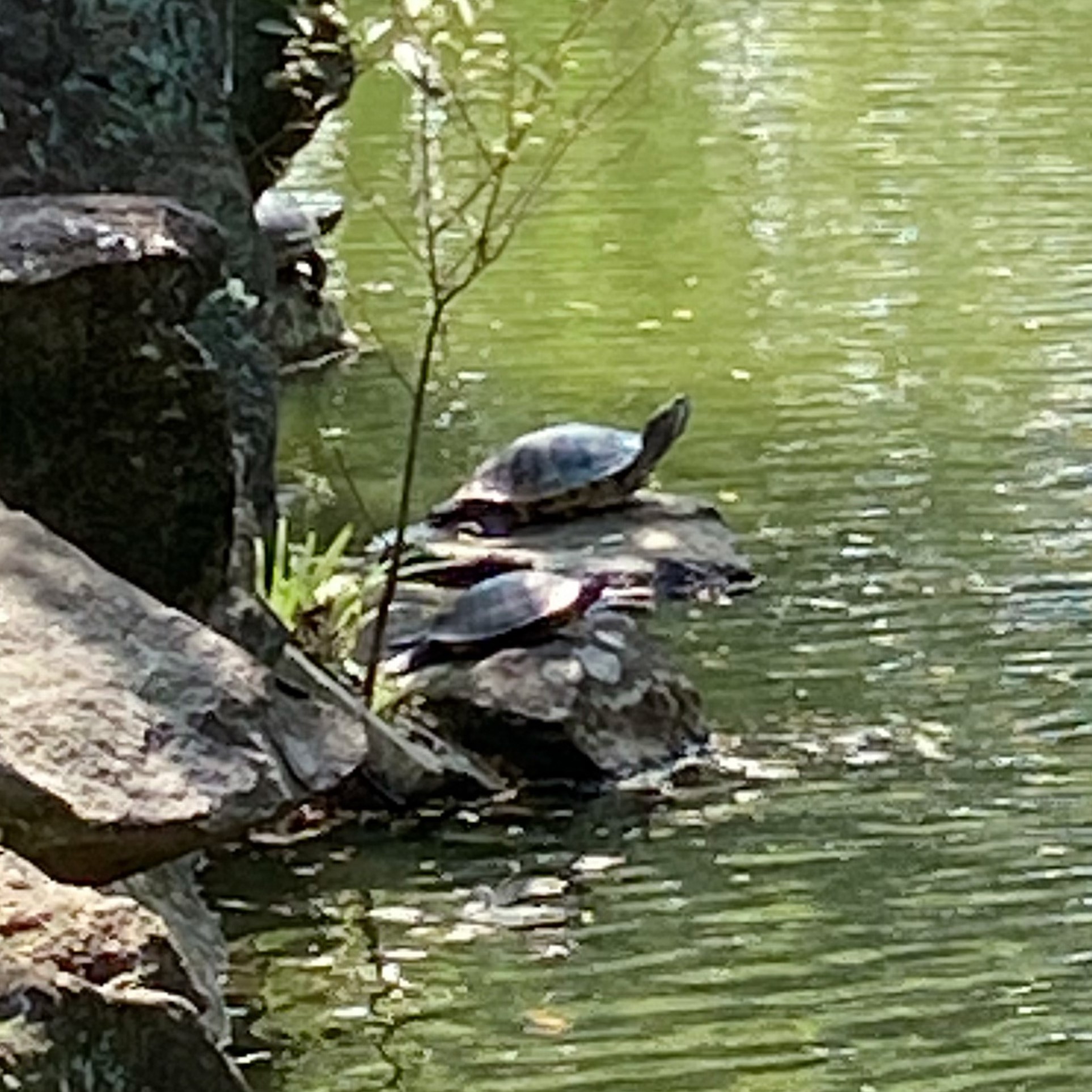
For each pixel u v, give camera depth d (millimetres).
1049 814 6395
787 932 5777
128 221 5438
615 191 13781
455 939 5773
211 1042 3367
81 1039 3174
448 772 6516
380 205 12094
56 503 5422
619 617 7215
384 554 8344
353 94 15500
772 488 9133
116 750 4055
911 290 11852
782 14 19047
